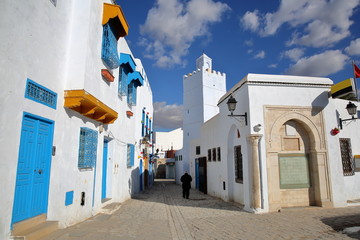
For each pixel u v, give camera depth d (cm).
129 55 1097
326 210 875
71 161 629
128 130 1313
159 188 2253
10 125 416
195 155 2017
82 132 692
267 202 884
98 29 723
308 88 978
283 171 940
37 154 504
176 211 970
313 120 960
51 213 543
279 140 952
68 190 612
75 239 500
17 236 412
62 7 605
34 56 488
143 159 2036
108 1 838
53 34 562
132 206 1051
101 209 840
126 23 870
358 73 1019
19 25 441
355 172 1071
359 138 1114
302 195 938
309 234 591
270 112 941
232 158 1198
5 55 405
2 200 396
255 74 960
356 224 663
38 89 502
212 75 2833
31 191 483
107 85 827
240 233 618
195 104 2797
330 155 951
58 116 577
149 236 577
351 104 955
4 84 403
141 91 1836
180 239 571
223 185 1260
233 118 1099
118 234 569
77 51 632
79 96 596
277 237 575
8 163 410
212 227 691
